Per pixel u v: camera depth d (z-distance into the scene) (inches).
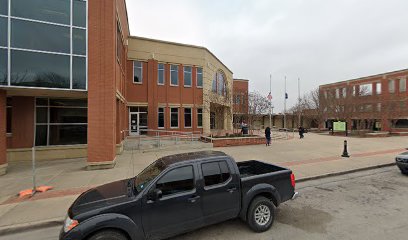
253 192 174.4
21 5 358.3
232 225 182.9
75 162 448.1
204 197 158.2
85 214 129.1
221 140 627.8
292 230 173.9
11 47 350.9
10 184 299.3
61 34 380.5
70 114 505.7
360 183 306.8
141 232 138.6
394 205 224.2
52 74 374.3
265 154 509.4
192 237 163.9
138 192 146.8
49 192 265.4
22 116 468.4
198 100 893.8
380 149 602.2
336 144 708.7
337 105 1334.9
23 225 184.9
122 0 614.5
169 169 153.9
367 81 1628.9
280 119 2025.1
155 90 814.5
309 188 285.7
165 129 831.7
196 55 893.8
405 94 1387.8
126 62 746.8
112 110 395.2
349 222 186.7
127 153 518.6
